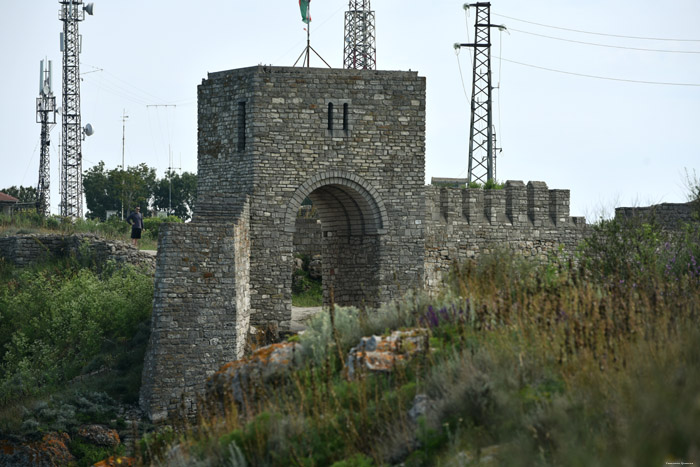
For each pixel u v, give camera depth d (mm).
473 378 20938
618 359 19891
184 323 46625
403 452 20172
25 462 42688
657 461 16203
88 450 43062
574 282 27672
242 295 49938
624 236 39562
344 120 55750
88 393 47062
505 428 19047
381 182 56250
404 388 22516
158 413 45250
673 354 19922
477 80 98312
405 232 56719
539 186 67438
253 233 53656
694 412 17000
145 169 160875
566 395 19359
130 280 56469
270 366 26875
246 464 21984
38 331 53906
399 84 56562
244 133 54938
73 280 58344
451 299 28250
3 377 51375
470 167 97625
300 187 54625
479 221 64812
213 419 24641
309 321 30453
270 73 54312
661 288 26422
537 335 22375
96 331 52469
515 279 30094
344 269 59219
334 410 22781
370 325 29000
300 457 21203
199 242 47281
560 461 17016
